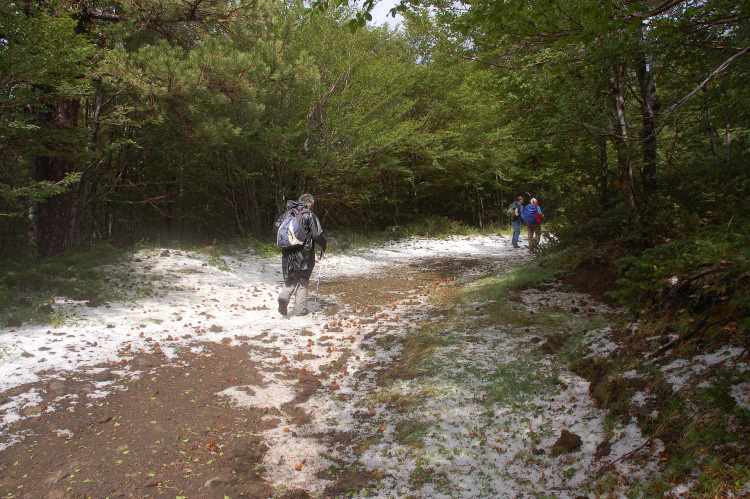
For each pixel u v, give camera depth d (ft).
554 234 29.55
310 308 23.12
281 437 11.29
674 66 17.53
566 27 12.38
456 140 54.95
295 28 41.24
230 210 45.11
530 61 20.99
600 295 20.43
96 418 11.37
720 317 11.85
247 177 40.22
